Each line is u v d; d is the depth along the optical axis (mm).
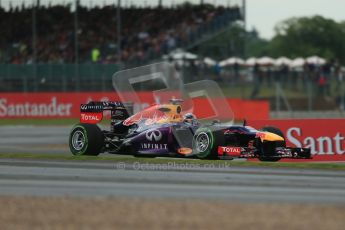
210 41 135375
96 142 52562
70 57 128500
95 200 31906
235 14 135625
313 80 130500
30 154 54750
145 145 52188
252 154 48781
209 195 33719
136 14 135250
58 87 117500
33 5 122125
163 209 29859
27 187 36094
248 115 115062
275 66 142125
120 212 29234
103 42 130500
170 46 130125
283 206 30766
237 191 35094
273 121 56531
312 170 45500
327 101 129875
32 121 110812
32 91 117500
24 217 28297
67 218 28109
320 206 30906
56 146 69562
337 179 40562
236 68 126312
